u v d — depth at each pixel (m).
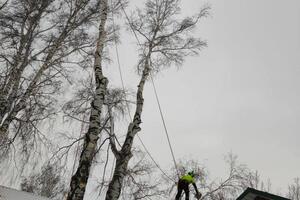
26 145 12.33
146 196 13.76
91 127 8.68
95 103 9.14
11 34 13.41
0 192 10.52
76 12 14.55
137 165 13.84
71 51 14.09
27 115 12.41
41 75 13.10
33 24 14.27
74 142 11.58
